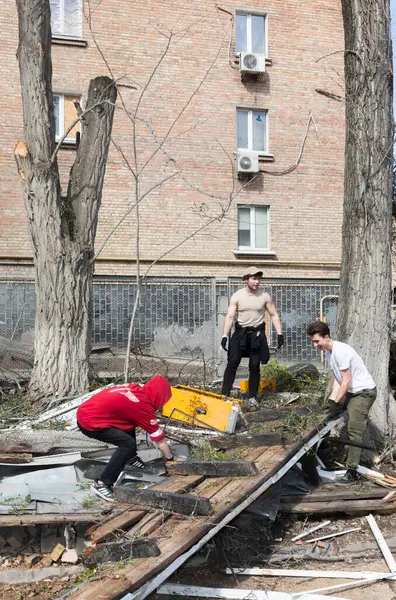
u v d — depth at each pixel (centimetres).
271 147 1784
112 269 1614
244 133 1789
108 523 461
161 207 1666
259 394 916
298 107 1809
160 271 1652
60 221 829
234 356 868
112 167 1628
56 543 519
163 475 587
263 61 1748
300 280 1307
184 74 1703
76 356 829
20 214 1557
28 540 520
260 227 1788
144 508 489
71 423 710
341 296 812
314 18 1833
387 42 802
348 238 805
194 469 566
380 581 519
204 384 998
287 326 1290
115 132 1634
